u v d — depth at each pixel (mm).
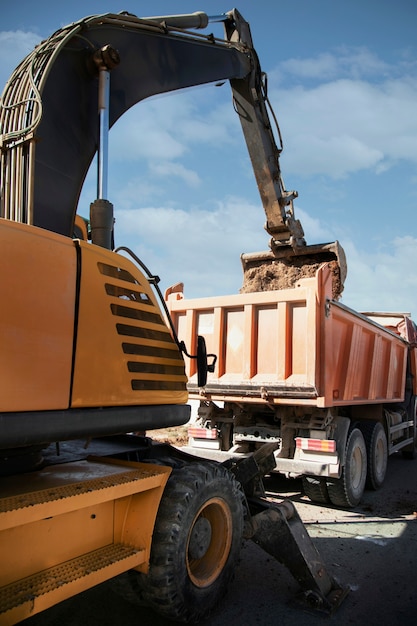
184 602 3129
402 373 9164
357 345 6723
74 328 2668
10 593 2338
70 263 2699
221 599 3543
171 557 3035
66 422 2543
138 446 3906
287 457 6117
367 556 4629
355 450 6461
